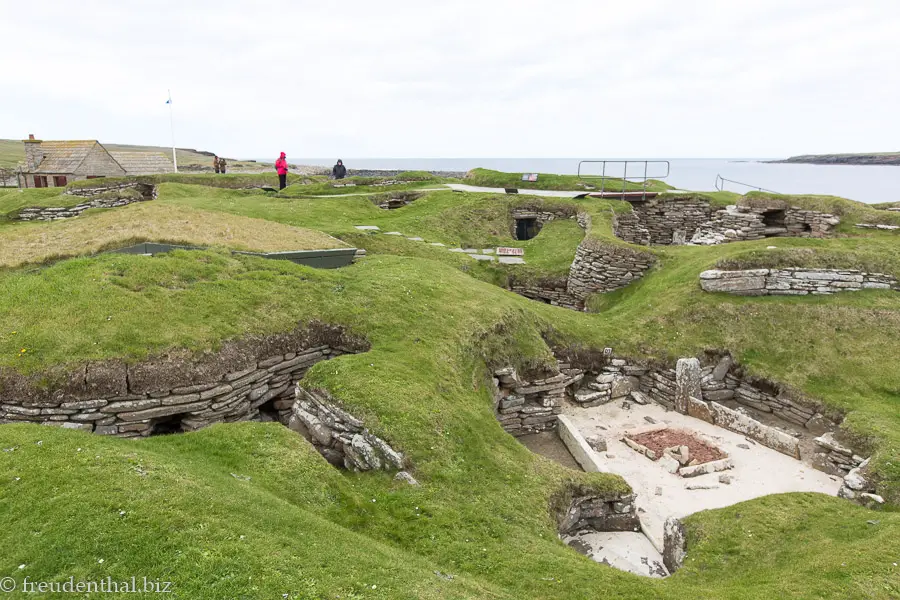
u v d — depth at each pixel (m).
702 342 20.28
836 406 17.20
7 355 11.30
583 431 17.69
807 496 13.12
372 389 12.70
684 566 10.92
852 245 23.47
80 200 32.50
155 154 47.25
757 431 17.06
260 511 8.26
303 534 8.02
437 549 9.23
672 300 22.25
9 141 158.12
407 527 9.71
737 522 12.05
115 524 7.13
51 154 42.16
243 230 20.05
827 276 21.50
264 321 14.52
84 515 7.23
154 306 13.39
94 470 8.34
